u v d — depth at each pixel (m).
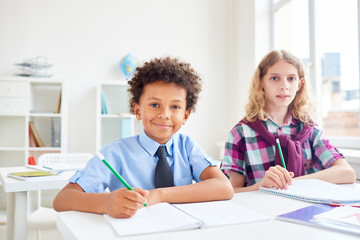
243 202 0.83
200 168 0.99
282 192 0.92
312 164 1.39
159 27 3.51
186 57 3.56
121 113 3.33
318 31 2.67
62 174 1.65
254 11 3.17
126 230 0.58
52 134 3.09
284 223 0.65
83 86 3.34
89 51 3.36
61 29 3.31
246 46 3.29
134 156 0.96
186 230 0.60
